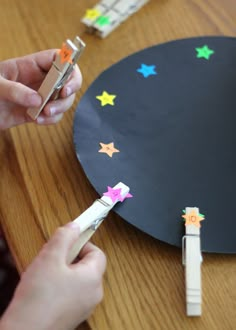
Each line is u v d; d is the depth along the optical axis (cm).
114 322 50
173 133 65
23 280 48
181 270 54
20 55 77
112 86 71
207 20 82
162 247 56
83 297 48
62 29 81
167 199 58
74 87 63
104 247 56
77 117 66
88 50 78
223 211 57
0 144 66
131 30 81
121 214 56
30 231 57
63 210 59
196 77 72
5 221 58
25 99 59
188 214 55
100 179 60
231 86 71
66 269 49
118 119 67
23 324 46
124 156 62
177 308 51
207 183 60
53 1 85
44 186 61
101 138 64
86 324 50
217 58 75
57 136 66
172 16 83
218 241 54
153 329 49
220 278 53
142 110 68
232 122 67
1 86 60
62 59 55
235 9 84
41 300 47
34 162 63
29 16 83
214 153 63
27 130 67
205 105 69
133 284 53
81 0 86
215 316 50
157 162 62
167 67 73
